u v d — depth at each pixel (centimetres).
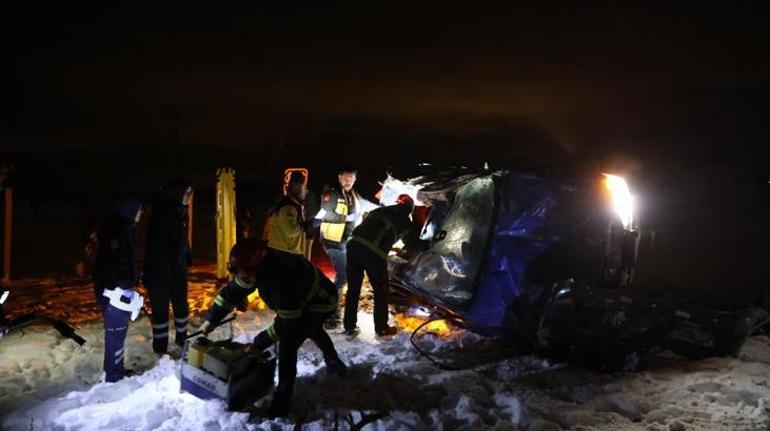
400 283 643
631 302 509
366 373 501
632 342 507
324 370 494
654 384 475
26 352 567
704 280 759
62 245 1317
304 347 562
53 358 553
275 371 461
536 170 613
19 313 734
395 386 463
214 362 408
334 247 671
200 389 418
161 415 412
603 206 552
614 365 510
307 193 677
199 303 765
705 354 531
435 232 635
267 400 441
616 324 501
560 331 501
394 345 579
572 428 397
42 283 921
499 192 580
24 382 494
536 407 426
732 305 580
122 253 470
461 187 619
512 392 457
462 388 465
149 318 682
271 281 412
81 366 528
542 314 511
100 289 471
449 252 585
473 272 561
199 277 954
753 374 488
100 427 397
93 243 978
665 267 840
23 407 438
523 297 538
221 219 866
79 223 1623
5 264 928
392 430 389
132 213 479
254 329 639
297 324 422
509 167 655
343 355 541
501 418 417
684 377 485
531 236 552
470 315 558
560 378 488
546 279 539
